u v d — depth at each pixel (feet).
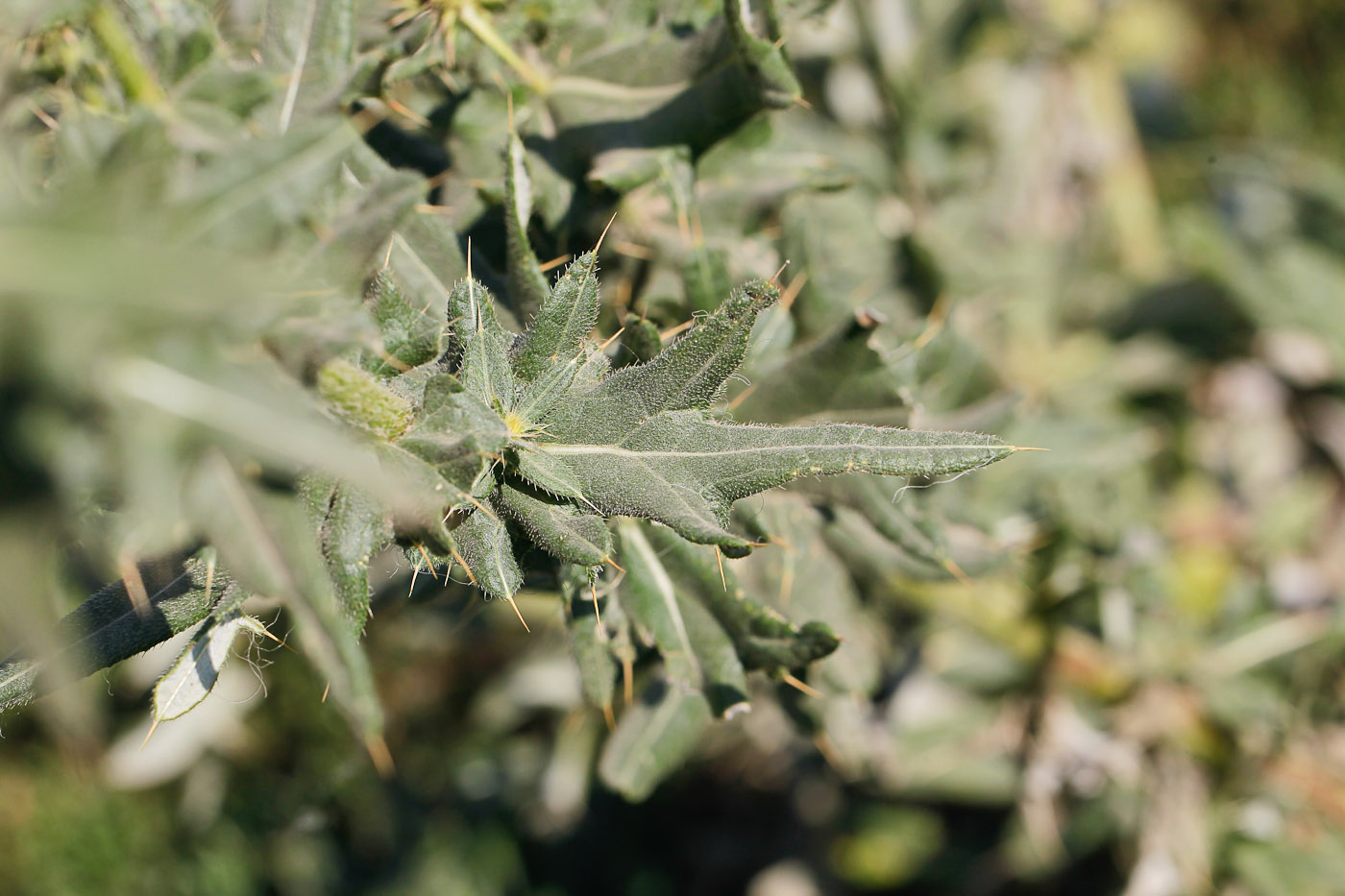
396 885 3.33
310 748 2.66
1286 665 2.41
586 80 1.65
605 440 1.40
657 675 1.85
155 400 1.17
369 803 3.17
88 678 1.38
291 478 1.26
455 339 1.42
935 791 2.72
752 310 1.38
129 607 1.39
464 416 1.34
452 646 3.04
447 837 3.36
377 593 1.88
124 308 1.15
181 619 1.39
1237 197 3.77
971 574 1.88
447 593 1.79
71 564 1.45
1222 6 4.40
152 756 2.57
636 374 1.40
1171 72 4.27
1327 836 2.32
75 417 1.17
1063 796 2.54
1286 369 3.09
